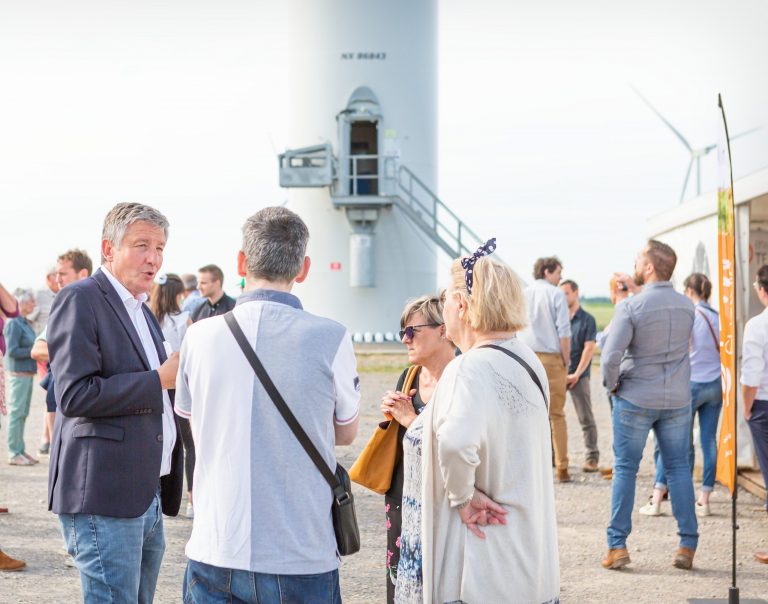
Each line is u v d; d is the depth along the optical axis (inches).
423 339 142.4
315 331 110.8
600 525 264.8
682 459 217.9
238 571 105.8
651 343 210.8
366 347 953.5
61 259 256.5
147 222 133.5
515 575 109.5
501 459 110.0
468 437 106.0
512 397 110.7
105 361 126.9
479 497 110.0
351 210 963.3
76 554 127.0
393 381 669.9
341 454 372.8
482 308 114.8
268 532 106.1
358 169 1027.3
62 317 125.2
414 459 118.3
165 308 268.1
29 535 248.7
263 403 107.9
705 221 337.1
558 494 307.1
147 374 124.3
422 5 964.6
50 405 300.0
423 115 965.8
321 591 108.0
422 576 115.0
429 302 143.2
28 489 312.0
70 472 126.1
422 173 965.8
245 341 109.1
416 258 976.9
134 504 125.9
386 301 978.1
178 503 141.6
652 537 250.8
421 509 115.5
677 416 215.0
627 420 215.2
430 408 113.0
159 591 202.5
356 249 965.2
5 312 270.7
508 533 109.7
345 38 951.6
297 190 990.4
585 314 349.7
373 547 241.6
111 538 125.4
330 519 109.8
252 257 114.0
